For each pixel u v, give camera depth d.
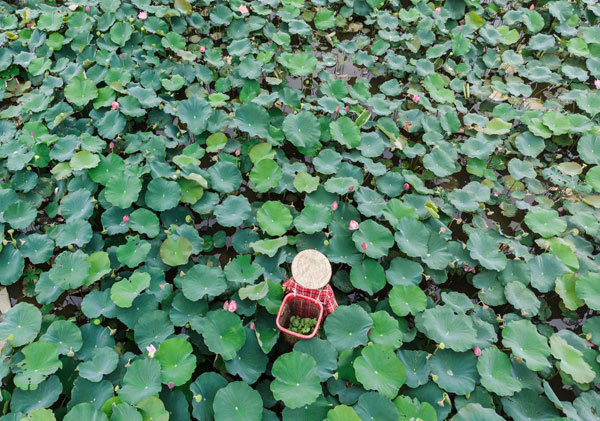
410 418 4.66
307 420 4.69
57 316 5.55
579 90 8.41
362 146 7.30
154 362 4.81
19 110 7.49
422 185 6.82
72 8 9.11
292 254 6.21
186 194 6.53
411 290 5.63
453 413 5.12
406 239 6.12
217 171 6.74
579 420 4.76
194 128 7.33
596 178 7.20
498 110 8.09
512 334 5.36
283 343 5.47
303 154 7.37
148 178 6.74
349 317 5.26
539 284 5.98
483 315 5.71
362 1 9.77
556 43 9.70
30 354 4.86
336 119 8.05
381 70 8.94
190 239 6.12
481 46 9.45
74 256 5.70
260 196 7.06
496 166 7.58
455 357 5.16
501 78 9.05
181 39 8.64
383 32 9.20
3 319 5.58
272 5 9.51
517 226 6.96
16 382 4.68
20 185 6.67
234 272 5.63
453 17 9.92
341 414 4.56
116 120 7.27
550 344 5.37
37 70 8.12
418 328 5.41
